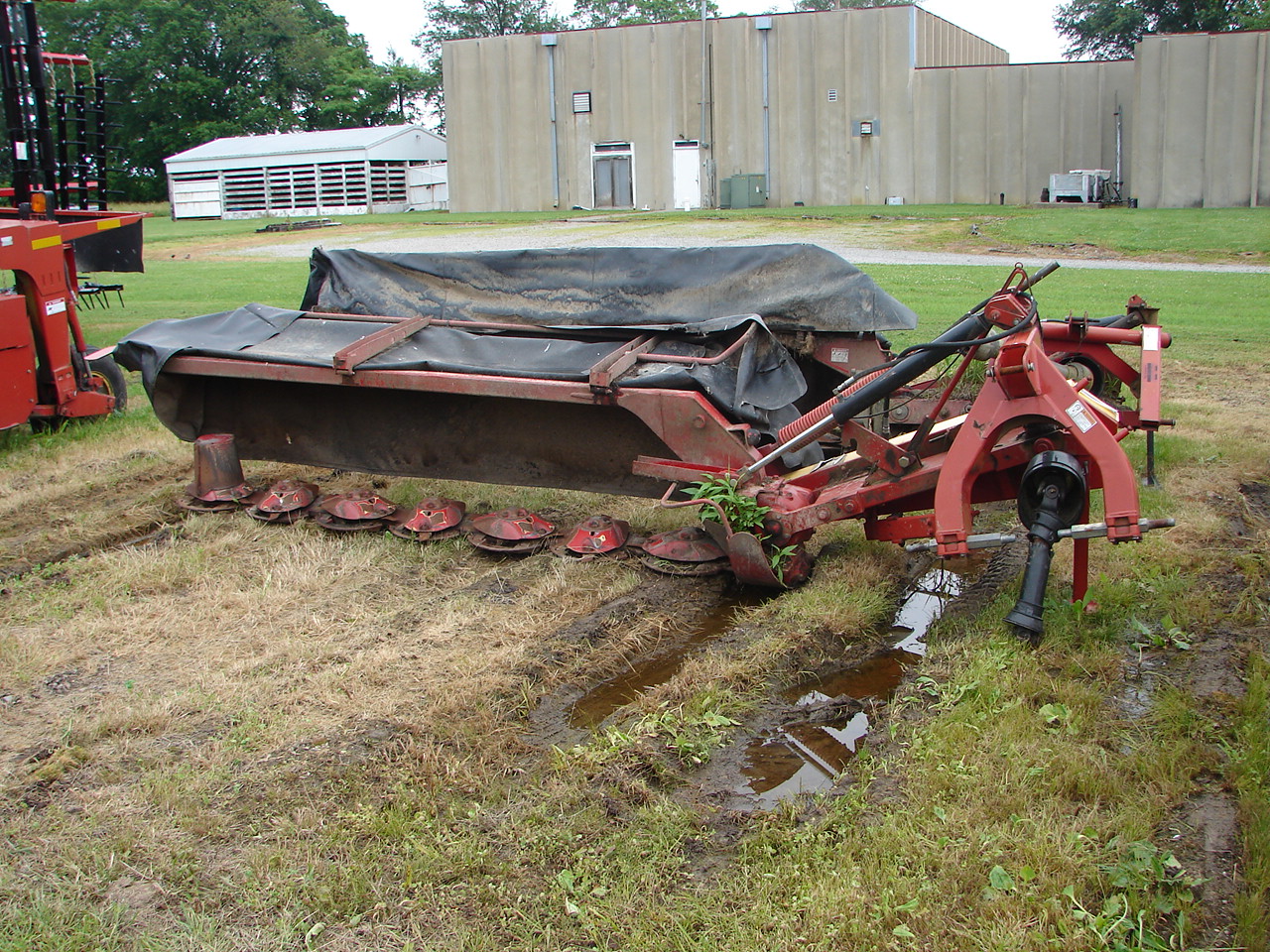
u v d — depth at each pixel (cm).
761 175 3753
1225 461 749
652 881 346
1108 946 306
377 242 2872
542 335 695
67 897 341
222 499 706
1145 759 391
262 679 477
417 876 347
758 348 634
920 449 557
